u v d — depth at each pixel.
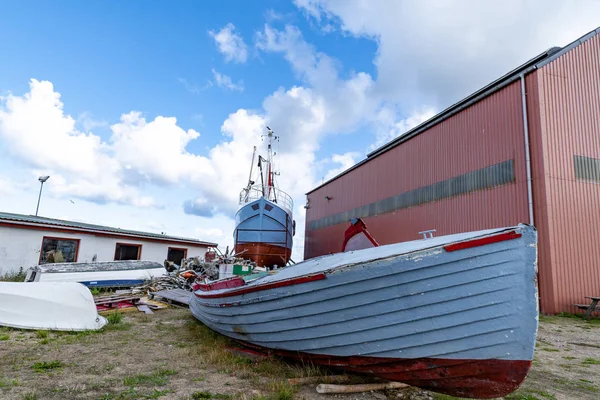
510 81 11.71
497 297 2.89
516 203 11.12
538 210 10.41
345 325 3.52
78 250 15.08
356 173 21.38
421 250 3.08
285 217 18.95
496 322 2.90
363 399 3.37
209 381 3.76
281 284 3.92
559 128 10.85
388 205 17.84
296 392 3.49
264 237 18.19
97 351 4.95
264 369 4.16
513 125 11.56
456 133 13.88
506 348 2.89
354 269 3.34
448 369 3.13
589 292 9.91
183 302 9.25
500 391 2.99
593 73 11.77
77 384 3.59
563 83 11.23
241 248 18.16
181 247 19.23
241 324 4.62
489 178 12.20
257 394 3.37
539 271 10.07
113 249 16.34
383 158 18.66
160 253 18.33
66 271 11.31
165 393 3.38
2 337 5.47
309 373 3.92
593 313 9.46
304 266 4.64
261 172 23.62
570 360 5.13
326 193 25.42
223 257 15.77
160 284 12.20
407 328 3.22
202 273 14.57
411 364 3.29
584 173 10.79
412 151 16.41
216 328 5.55
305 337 3.86
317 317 3.68
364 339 3.45
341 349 3.63
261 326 4.30
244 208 18.80
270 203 18.80
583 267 10.05
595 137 11.22
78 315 6.40
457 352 3.06
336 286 3.47
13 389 3.39
